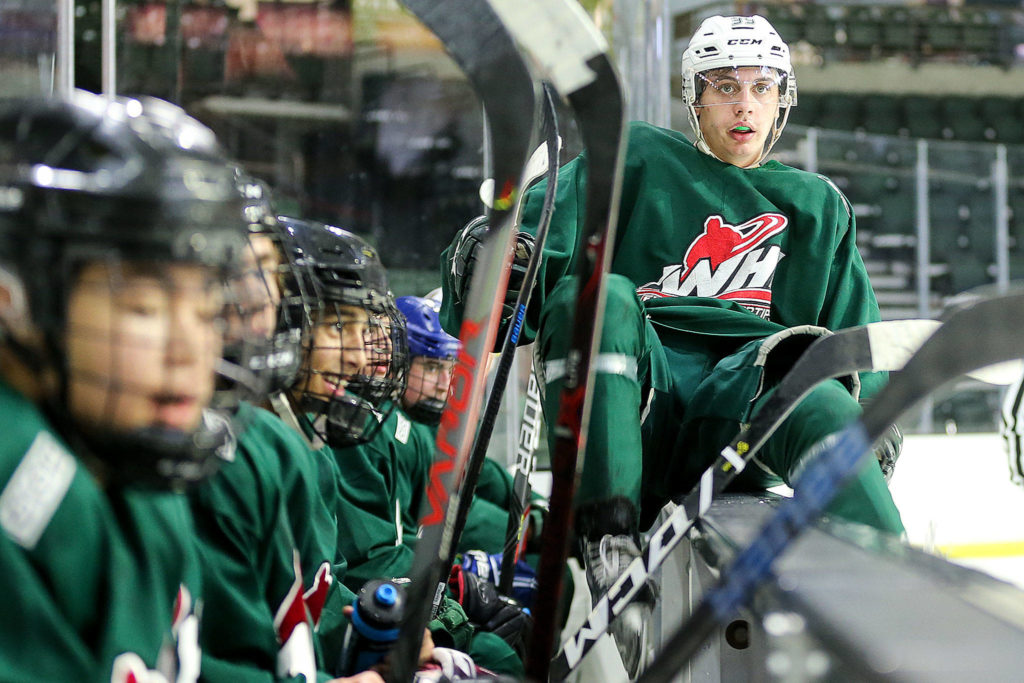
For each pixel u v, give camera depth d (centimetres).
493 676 137
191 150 98
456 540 177
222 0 483
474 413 133
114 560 100
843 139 839
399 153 528
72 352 91
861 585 92
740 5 1174
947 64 1201
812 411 181
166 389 94
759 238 230
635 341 178
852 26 1188
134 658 99
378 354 176
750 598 103
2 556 89
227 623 132
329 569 158
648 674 99
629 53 391
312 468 158
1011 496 501
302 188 521
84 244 91
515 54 123
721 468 151
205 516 134
